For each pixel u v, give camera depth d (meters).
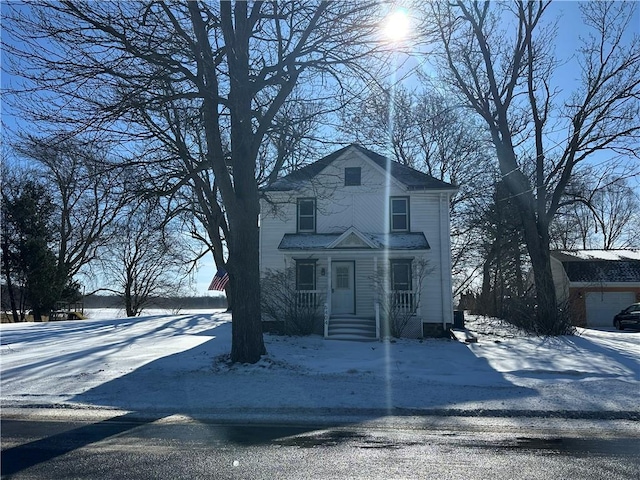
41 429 7.20
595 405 8.42
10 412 8.42
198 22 11.61
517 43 22.53
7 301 43.97
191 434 6.87
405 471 5.19
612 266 36.66
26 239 35.84
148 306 45.25
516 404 8.52
